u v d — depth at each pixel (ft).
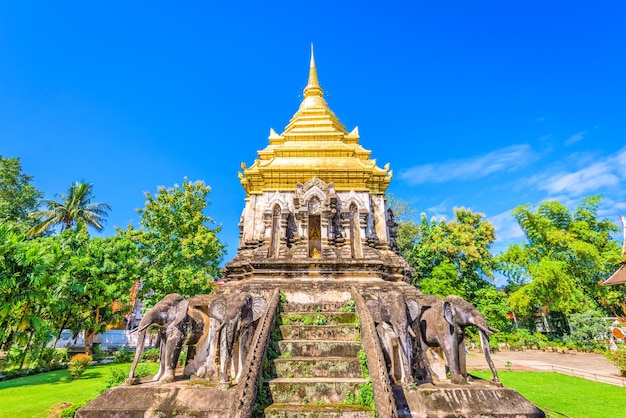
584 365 96.53
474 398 27.81
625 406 53.47
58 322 91.04
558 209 150.20
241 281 52.39
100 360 102.22
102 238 104.37
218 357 31.42
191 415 26.71
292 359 32.73
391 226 71.92
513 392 28.32
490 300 140.56
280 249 56.54
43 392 55.52
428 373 32.58
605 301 143.64
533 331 160.15
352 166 64.59
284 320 40.73
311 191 58.65
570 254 145.18
